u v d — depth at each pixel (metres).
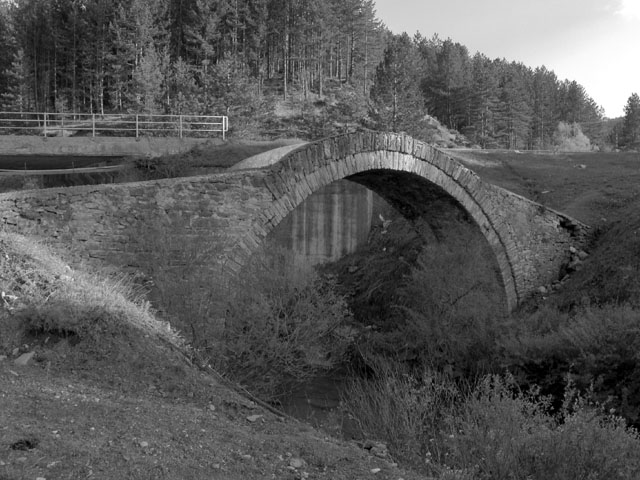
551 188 28.80
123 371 6.86
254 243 12.57
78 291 8.06
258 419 6.44
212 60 64.69
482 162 32.38
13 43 60.00
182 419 5.88
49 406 5.56
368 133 15.34
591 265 19.45
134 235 11.02
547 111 83.88
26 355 6.76
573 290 18.75
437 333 16.48
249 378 10.59
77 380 6.50
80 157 24.59
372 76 75.38
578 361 12.47
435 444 7.80
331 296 12.84
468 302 17.03
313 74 75.31
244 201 12.52
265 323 10.84
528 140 78.94
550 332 14.97
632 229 19.59
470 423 7.51
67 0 60.47
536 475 5.96
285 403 12.84
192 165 24.28
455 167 17.89
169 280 10.38
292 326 11.48
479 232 18.88
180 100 44.47
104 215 10.95
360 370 16.31
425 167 17.08
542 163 32.88
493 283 18.81
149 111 43.50
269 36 72.00
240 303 10.87
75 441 4.86
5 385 5.93
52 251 10.12
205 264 11.13
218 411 6.49
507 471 6.00
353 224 28.11
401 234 25.73
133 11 56.19
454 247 18.97
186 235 11.53
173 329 8.93
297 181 13.54
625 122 69.19
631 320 12.84
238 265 12.12
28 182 24.38
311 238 27.45
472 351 15.59
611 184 27.97
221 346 9.87
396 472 5.62
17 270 8.04
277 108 63.31
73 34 57.25
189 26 62.56
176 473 4.64
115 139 25.06
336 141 14.52
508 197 19.55
